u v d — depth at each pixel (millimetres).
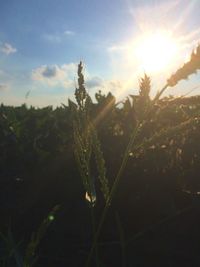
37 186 4547
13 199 4523
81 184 4379
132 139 1490
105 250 4020
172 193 4160
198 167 4262
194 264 3795
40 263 4059
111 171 4316
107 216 4172
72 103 1529
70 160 4566
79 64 1484
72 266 4027
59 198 4438
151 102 1466
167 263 3846
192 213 3881
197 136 4281
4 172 4684
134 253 3938
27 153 4836
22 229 4426
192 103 3131
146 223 4035
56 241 4156
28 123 5715
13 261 2367
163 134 1479
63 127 5328
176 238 3889
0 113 6738
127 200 4176
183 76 1196
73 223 4219
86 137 1506
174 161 4324
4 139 5051
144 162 4289
